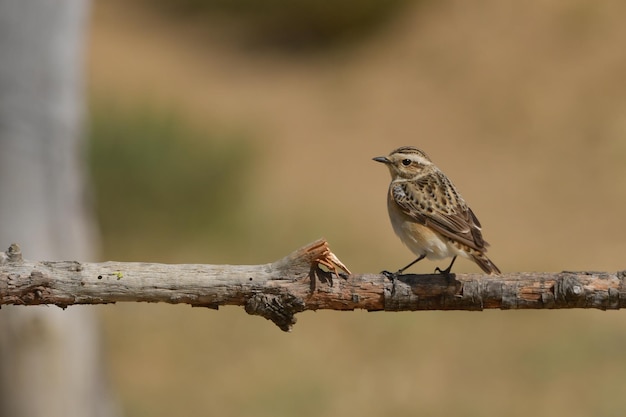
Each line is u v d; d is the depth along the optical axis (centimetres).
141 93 2606
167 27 3362
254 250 1944
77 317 967
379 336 1584
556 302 577
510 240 2006
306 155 2461
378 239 1980
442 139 2556
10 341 940
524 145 2473
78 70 977
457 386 1433
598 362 1477
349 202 2197
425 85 2814
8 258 555
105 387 1012
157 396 1409
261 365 1505
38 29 945
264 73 3005
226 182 2061
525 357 1502
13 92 941
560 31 2828
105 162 1988
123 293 558
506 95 2670
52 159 961
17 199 947
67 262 558
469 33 2944
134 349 1541
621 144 2378
